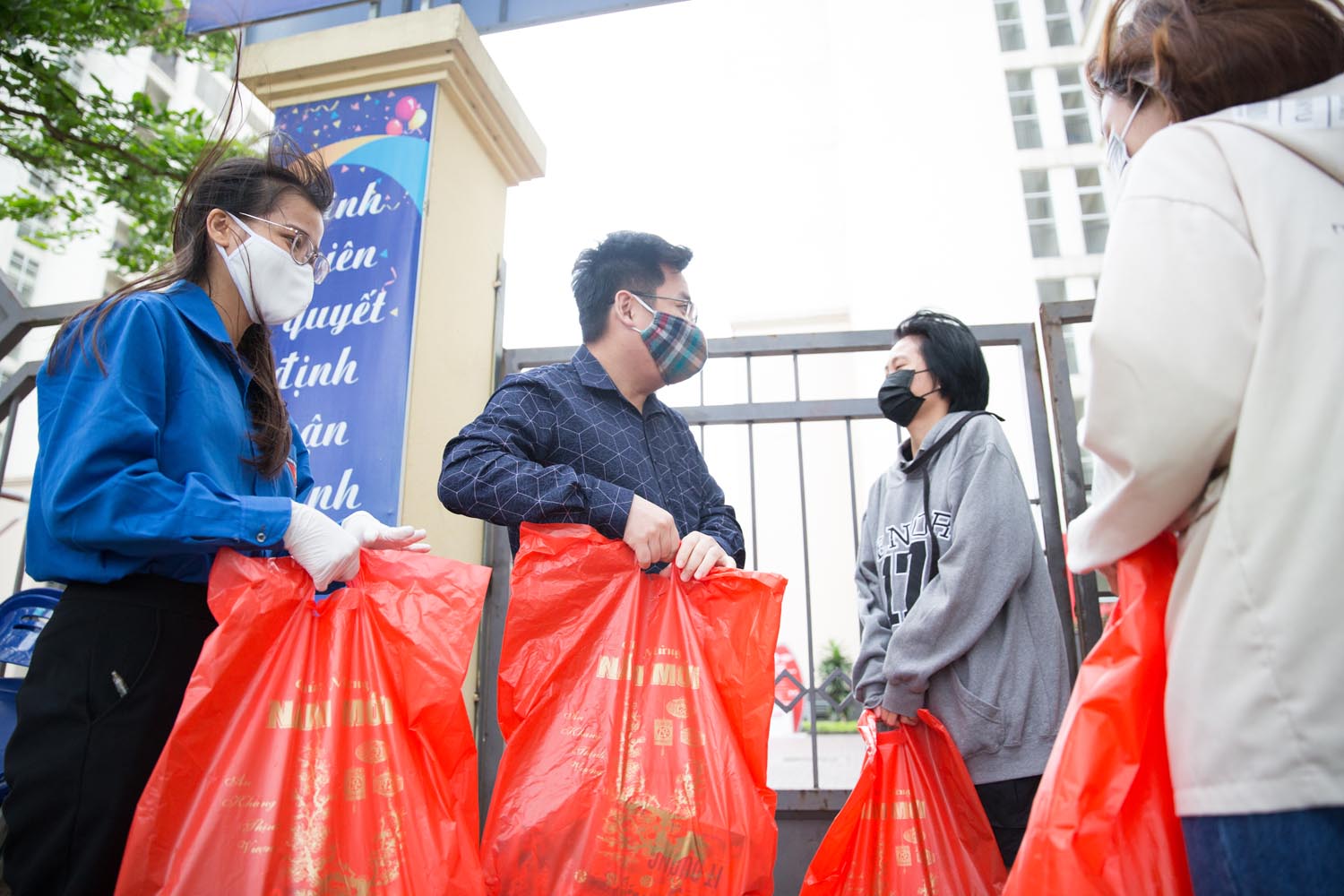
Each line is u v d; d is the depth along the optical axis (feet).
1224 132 3.33
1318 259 2.98
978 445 6.88
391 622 4.58
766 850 4.52
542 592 4.92
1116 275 3.27
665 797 4.55
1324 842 2.68
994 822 6.27
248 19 10.27
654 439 6.11
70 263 44.21
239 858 3.88
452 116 9.84
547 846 4.48
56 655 4.11
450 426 9.26
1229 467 3.07
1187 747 2.98
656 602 5.05
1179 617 3.14
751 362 9.65
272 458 5.11
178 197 5.22
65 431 4.23
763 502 43.73
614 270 6.02
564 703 4.79
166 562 4.41
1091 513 3.60
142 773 4.08
